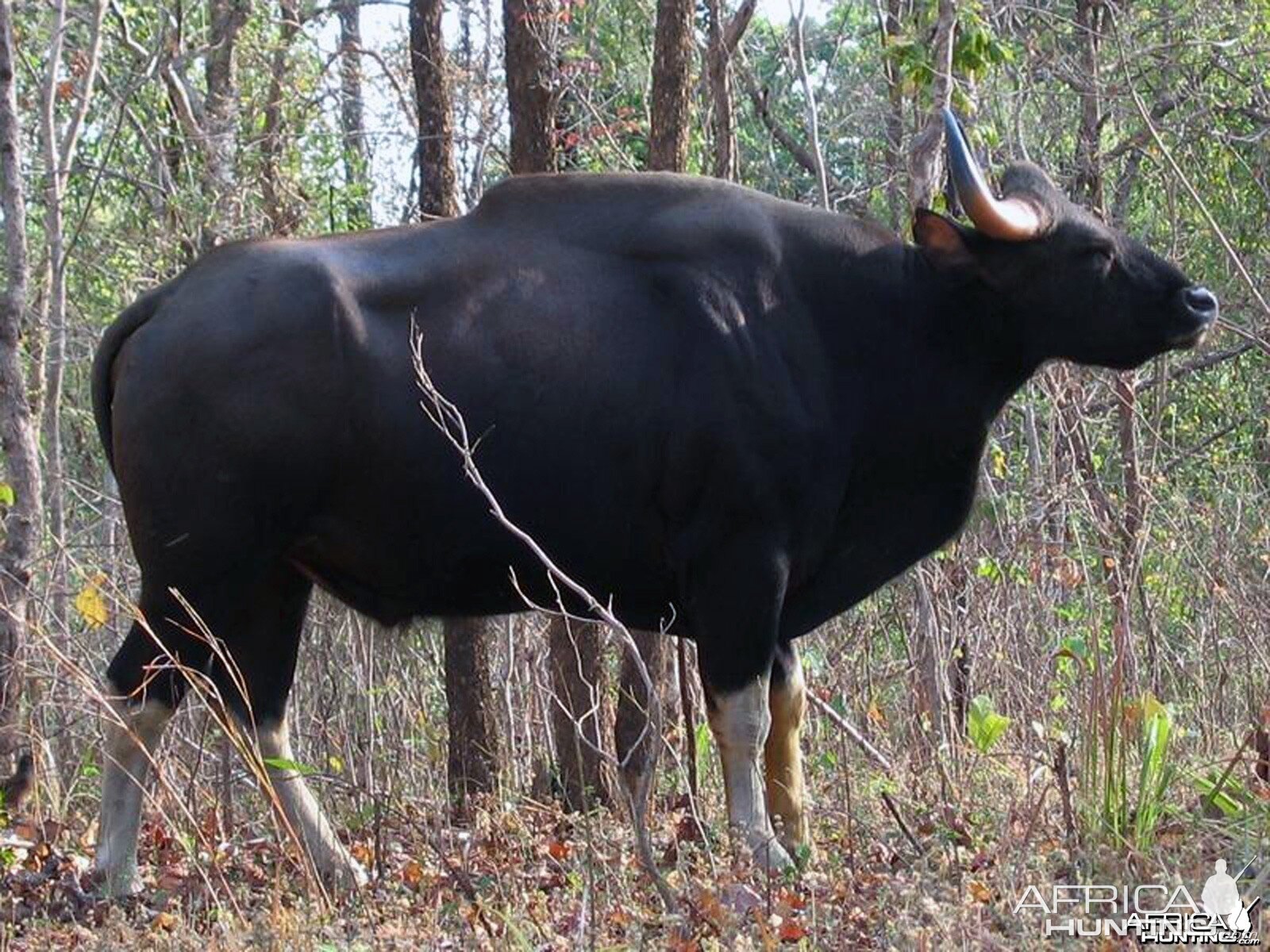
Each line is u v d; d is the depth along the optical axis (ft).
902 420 24.50
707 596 23.52
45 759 28.37
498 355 23.18
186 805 23.62
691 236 23.76
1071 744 26.09
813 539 23.99
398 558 23.63
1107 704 24.86
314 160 51.96
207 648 22.97
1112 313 24.50
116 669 23.03
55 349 38.75
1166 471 44.62
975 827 23.58
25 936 21.11
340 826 27.99
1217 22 47.42
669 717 30.25
